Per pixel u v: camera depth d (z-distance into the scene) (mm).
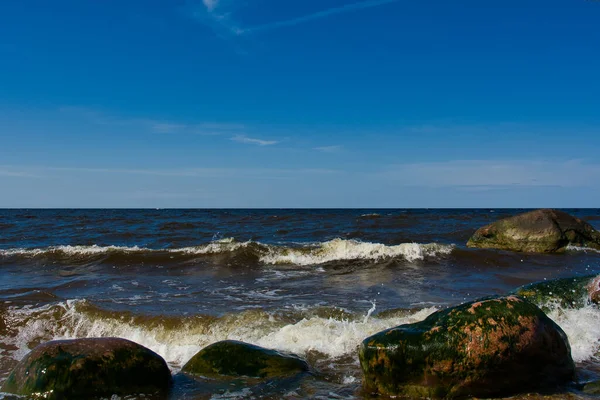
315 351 6066
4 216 45469
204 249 14734
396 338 4602
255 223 30016
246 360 5355
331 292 9711
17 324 7531
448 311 4742
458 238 19828
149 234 22109
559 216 16422
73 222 32031
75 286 10211
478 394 4375
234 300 8906
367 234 21438
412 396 4488
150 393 4742
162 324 7281
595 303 6965
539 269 12570
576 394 4375
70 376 4547
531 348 4352
